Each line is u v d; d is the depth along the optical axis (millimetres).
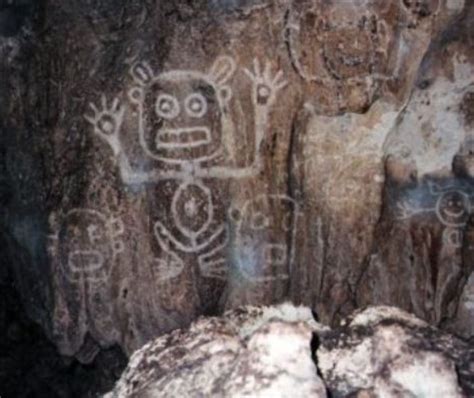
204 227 1979
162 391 1249
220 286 2016
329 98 1909
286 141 1956
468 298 2033
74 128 1925
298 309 1753
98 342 2027
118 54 1897
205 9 1871
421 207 2010
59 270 1988
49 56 1890
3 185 1996
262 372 1139
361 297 2074
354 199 2008
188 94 1910
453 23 1876
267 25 1871
